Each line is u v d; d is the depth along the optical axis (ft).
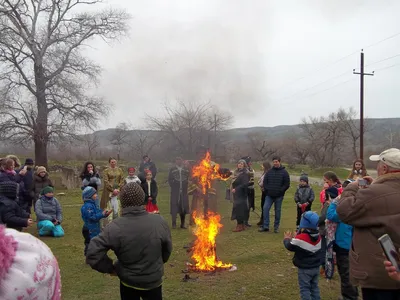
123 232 11.57
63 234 31.37
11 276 4.31
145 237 11.68
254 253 24.58
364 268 10.13
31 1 91.76
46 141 93.04
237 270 21.07
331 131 166.81
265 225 31.76
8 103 88.38
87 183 30.78
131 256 11.59
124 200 12.00
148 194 32.48
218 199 29.32
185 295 17.28
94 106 95.91
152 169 44.39
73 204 51.78
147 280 11.69
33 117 92.22
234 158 88.48
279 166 31.60
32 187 32.07
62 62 93.56
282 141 180.65
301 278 14.93
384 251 8.49
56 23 93.66
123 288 12.04
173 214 33.96
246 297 17.03
